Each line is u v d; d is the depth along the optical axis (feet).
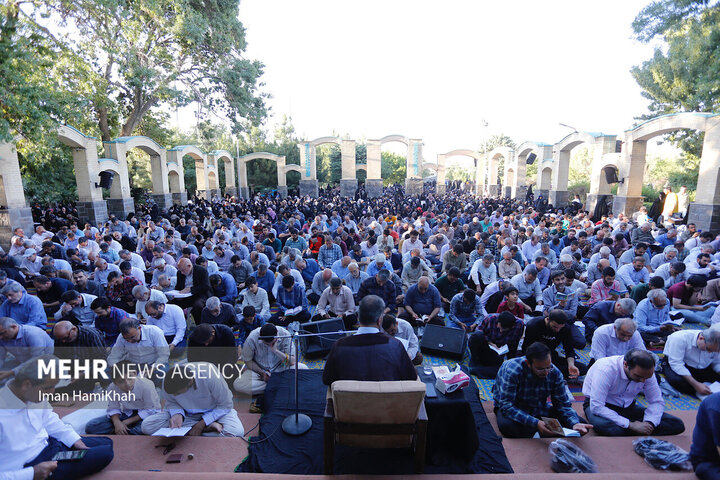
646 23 61.52
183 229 45.44
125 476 9.94
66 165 70.90
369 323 9.80
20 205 43.60
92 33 63.26
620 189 61.87
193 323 23.24
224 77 81.61
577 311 22.18
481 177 140.97
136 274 24.40
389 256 30.04
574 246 29.76
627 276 24.47
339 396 8.49
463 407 10.79
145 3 63.46
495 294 21.85
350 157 123.03
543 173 92.07
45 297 22.85
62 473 9.69
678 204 51.08
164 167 80.02
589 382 13.34
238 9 83.87
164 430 11.91
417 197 103.65
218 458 11.22
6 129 33.17
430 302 21.97
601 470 10.47
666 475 9.61
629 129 59.11
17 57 32.45
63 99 42.06
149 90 71.67
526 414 11.88
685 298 22.35
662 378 16.90
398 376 9.39
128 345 16.16
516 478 9.55
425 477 9.49
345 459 10.10
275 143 145.38
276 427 12.05
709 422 9.25
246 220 51.83
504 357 18.45
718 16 55.06
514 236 36.42
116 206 66.44
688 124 47.88
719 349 14.76
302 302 23.24
